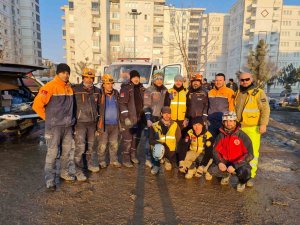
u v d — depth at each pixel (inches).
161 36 2156.7
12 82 290.8
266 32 2349.9
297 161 212.5
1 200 135.0
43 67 289.6
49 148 148.3
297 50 2556.6
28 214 121.5
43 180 162.4
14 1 2490.2
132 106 183.5
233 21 2664.9
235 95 175.8
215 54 2797.7
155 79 188.9
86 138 172.2
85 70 158.9
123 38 2153.1
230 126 151.3
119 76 325.1
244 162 148.3
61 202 133.6
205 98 185.6
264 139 298.2
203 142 169.2
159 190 150.7
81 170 165.0
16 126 274.2
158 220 118.2
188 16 1012.5
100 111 175.3
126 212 124.7
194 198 141.3
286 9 2514.8
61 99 146.0
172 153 181.0
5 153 221.5
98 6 2042.3
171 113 187.3
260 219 120.6
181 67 349.4
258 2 2311.8
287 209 130.4
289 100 865.5
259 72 1145.4
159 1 2187.5
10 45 2385.6
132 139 195.3
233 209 129.6
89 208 128.0
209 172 161.8
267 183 164.1
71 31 2158.0
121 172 179.0
